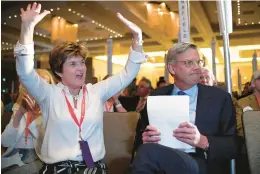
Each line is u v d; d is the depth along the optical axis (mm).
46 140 1480
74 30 10438
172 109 1329
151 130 1348
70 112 1480
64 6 8297
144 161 1253
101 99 1601
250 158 1427
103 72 14922
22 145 1877
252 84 2406
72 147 1448
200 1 8023
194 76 1579
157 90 1754
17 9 7973
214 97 1579
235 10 9023
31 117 1858
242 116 1488
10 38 10664
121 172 1923
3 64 11664
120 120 2006
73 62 1528
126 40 12414
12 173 1834
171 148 1294
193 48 1607
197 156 1482
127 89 5910
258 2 8312
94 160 1471
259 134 1441
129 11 8875
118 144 1969
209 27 10258
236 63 11742
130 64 1648
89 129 1492
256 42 11219
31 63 1424
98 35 11898
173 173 1256
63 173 1409
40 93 1487
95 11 8977
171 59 1637
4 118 2326
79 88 1579
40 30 10633
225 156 1419
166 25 9938
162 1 8477
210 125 1535
